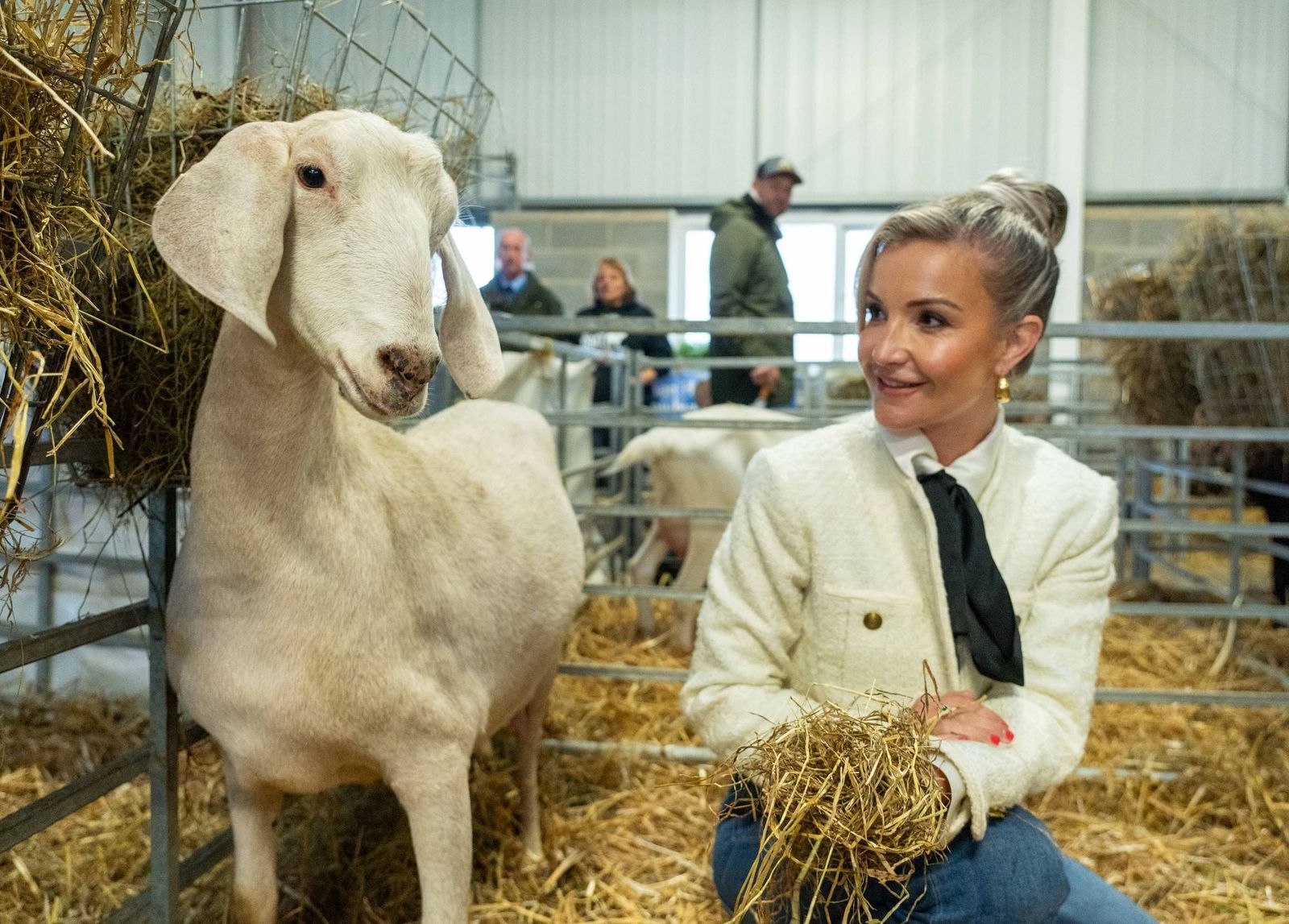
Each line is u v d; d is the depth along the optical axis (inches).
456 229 89.8
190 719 74.0
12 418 45.3
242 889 62.4
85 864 84.4
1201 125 359.9
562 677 137.6
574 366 182.9
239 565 55.6
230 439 54.9
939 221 52.5
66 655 118.6
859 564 58.7
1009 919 51.3
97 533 111.7
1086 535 58.9
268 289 46.4
